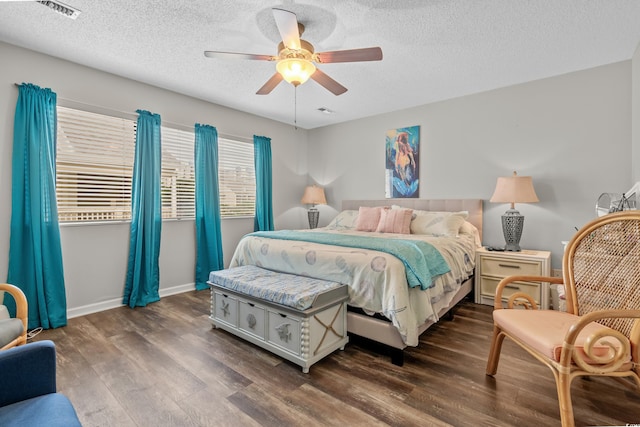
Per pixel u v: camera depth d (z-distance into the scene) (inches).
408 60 113.7
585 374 49.8
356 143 193.5
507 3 81.4
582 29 93.6
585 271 67.6
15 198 101.7
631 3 81.0
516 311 70.1
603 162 119.3
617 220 63.2
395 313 78.4
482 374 75.9
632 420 59.3
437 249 101.1
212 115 162.1
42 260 105.0
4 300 100.7
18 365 40.0
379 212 153.4
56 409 37.9
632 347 51.4
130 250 129.5
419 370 78.1
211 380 74.2
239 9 84.6
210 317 106.7
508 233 128.5
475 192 149.2
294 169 211.9
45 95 106.7
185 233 151.9
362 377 75.2
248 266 117.0
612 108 117.2
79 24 91.1
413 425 58.3
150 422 59.9
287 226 207.9
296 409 63.4
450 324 108.0
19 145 102.3
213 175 158.9
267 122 192.4
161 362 82.6
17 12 85.0
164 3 81.7
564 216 127.4
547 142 130.4
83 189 118.8
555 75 127.8
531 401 65.0
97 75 121.2
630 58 112.9
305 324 77.7
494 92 142.6
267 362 83.0
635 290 58.3
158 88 139.8
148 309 124.9
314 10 84.7
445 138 157.5
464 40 100.0
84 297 119.1
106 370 78.5
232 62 115.5
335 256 94.7
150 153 133.3
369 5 82.5
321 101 159.5
